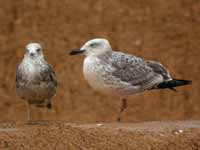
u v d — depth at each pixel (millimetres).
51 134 11461
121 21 22578
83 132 11508
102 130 11609
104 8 22859
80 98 20531
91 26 22516
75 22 22625
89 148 11156
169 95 20547
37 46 12680
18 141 11266
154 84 13609
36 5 23078
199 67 21641
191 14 22891
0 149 11086
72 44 22156
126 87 13195
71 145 11211
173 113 20266
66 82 20938
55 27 22578
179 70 21578
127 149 11133
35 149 11125
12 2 23312
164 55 21844
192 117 20312
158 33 22359
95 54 13102
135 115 20016
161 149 11164
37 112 20172
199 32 22484
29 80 12586
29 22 22797
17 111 20516
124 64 13195
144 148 11156
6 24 22828
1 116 20422
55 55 21859
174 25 22562
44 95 12875
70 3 22969
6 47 22312
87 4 22938
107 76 13008
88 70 13086
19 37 22516
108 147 11172
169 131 11711
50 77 12797
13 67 21812
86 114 20109
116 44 22094
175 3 23078
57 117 20094
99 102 20312
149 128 11961
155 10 22859
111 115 19984
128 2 22984
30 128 11836
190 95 20734
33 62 12586
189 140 11352
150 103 20250
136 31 22359
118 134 11477
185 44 22188
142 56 21812
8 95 20969
